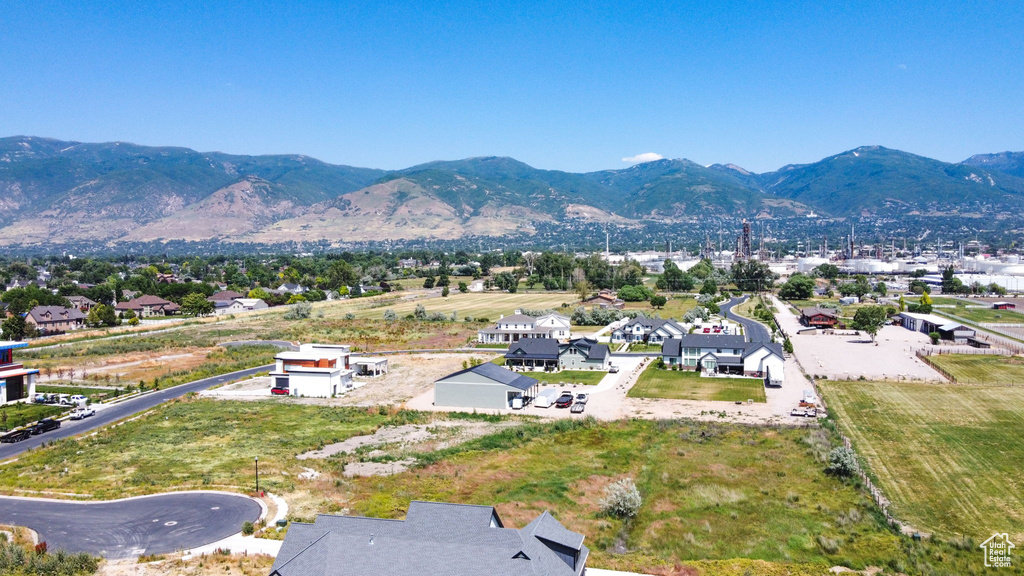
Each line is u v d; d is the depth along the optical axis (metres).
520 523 47.41
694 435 68.81
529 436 69.69
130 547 43.53
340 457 63.38
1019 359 106.38
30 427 72.44
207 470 59.34
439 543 34.84
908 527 47.03
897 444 64.75
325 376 90.56
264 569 40.25
